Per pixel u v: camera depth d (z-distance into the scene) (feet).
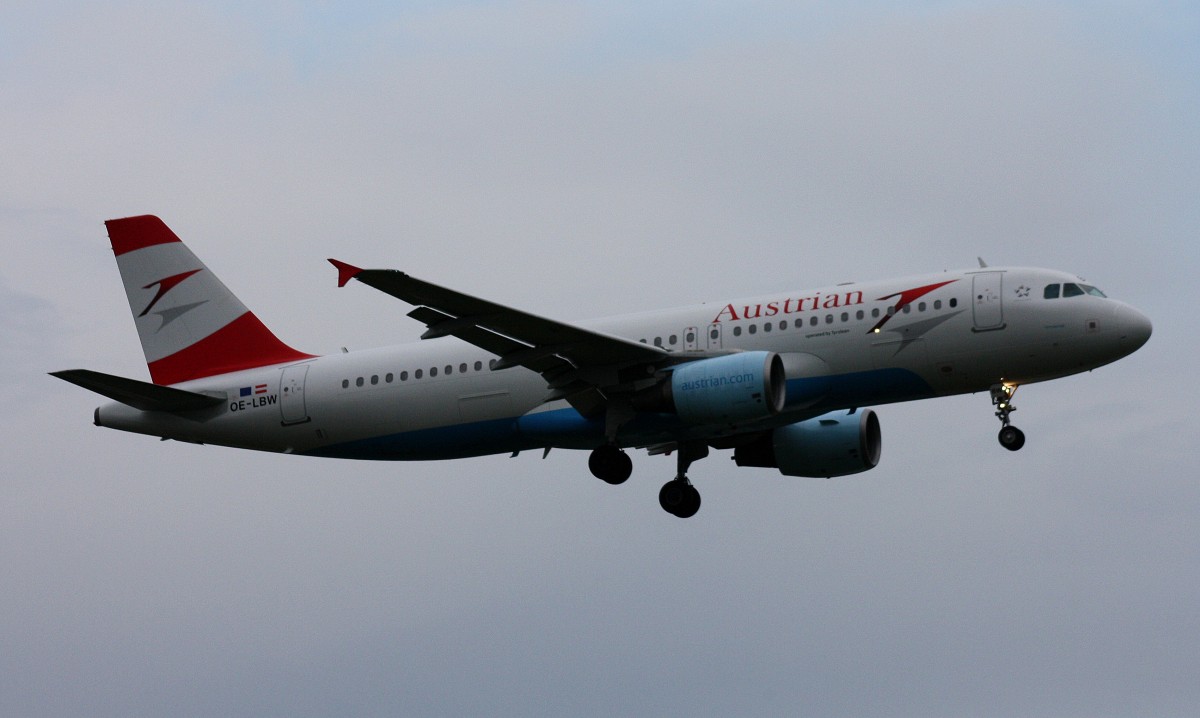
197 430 402.52
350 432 390.83
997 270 349.61
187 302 415.64
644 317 372.17
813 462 400.47
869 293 353.72
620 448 376.48
